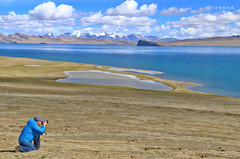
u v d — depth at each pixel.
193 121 20.55
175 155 9.76
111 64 135.50
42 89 44.97
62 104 27.80
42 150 9.61
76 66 105.31
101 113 23.12
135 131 16.12
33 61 121.06
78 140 13.01
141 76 81.12
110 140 13.22
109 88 51.81
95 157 8.77
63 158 8.30
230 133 16.47
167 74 93.06
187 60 175.00
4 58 129.88
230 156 10.12
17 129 15.39
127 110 25.36
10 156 8.17
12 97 31.95
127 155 9.42
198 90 61.25
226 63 149.75
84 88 49.66
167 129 17.23
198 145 12.66
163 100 34.97
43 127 9.23
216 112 25.62
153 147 11.66
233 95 56.06
